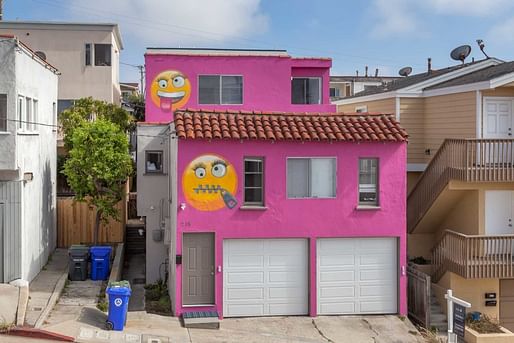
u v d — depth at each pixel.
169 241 20.69
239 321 18.83
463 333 15.70
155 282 22.11
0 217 17.81
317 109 24.80
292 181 19.42
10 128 17.38
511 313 21.08
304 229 19.39
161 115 23.84
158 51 24.25
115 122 28.83
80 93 32.28
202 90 24.11
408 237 23.94
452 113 23.06
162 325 17.59
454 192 21.45
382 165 19.80
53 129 24.22
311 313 19.44
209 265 18.98
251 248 19.25
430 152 24.50
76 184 22.56
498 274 19.81
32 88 19.69
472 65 25.22
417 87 24.81
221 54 24.22
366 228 19.70
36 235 20.52
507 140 20.27
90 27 32.25
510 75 20.81
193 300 18.86
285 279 19.44
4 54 17.30
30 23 31.77
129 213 30.38
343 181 19.59
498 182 20.78
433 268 21.70
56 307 17.58
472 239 19.70
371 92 28.17
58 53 32.12
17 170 17.58
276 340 17.23
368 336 18.14
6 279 17.81
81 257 20.55
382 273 19.94
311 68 25.48
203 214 18.86
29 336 14.97
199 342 16.39
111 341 15.46
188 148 18.75
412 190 23.72
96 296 18.89
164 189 22.25
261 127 19.34
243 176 19.11
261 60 24.44
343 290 19.72
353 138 19.44
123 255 24.62
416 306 20.28
